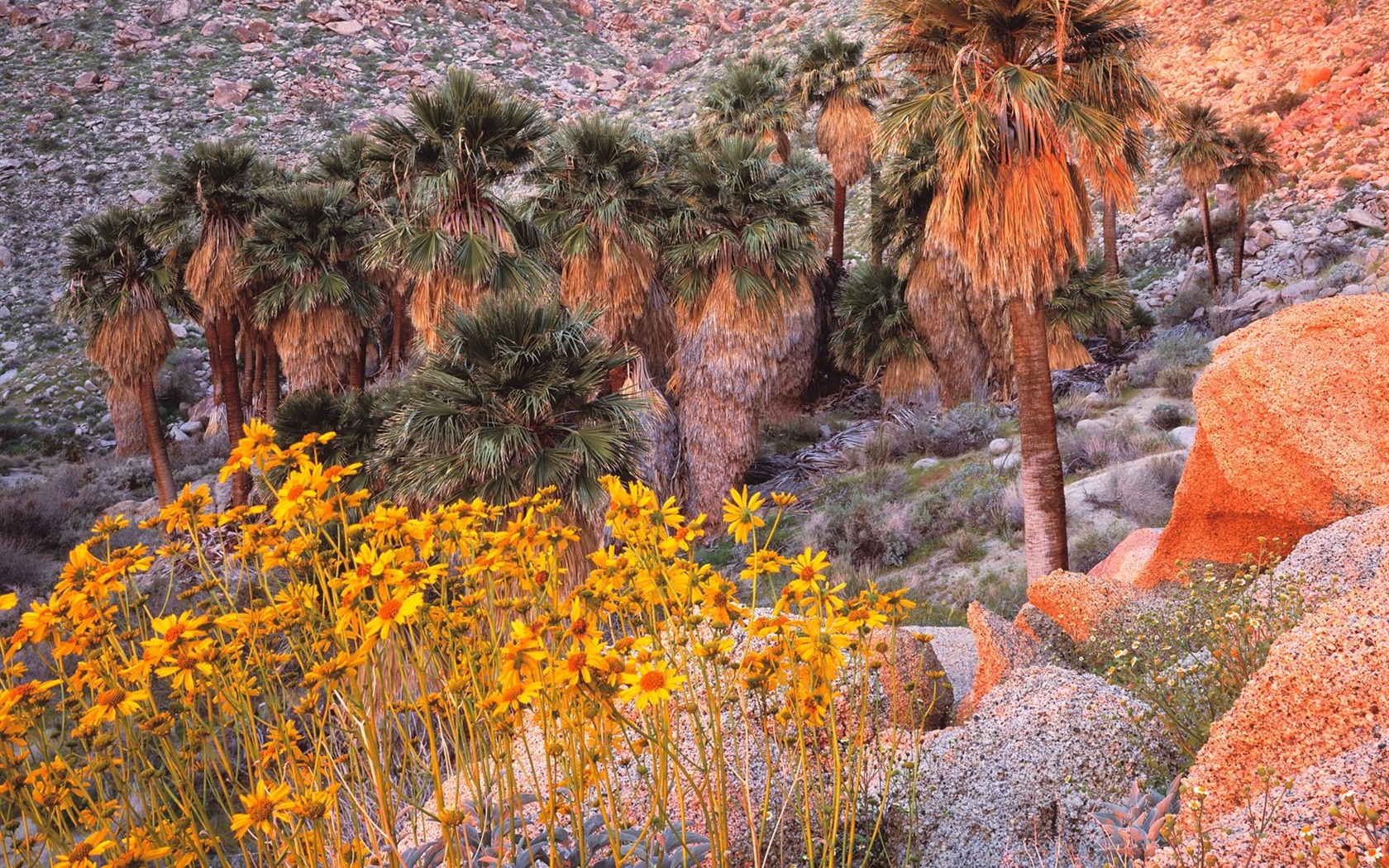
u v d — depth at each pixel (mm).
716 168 17078
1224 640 3266
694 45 81000
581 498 7734
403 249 11805
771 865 2748
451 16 76875
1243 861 1803
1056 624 5117
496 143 11852
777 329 17375
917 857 2934
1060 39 8109
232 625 1879
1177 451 13195
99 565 1921
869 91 25125
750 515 2031
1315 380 4953
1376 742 1907
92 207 48031
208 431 31719
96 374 35094
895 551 13156
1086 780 2846
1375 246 22672
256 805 1604
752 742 3076
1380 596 2277
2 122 53312
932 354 21203
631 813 2787
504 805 2514
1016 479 14062
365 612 1854
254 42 65938
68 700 1788
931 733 3402
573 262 15227
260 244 17859
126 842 1562
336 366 18719
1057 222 8406
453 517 2109
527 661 1732
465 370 8516
